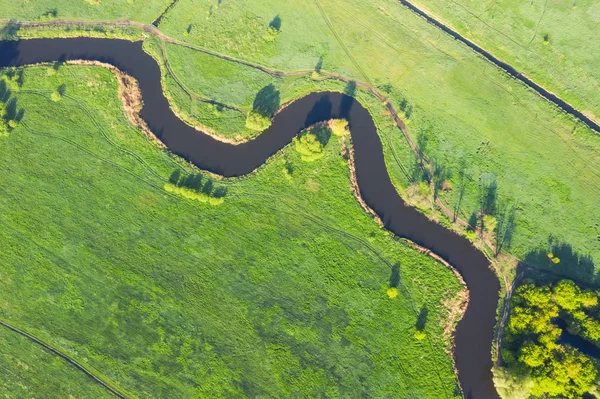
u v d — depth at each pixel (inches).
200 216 2466.8
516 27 2512.3
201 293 2407.7
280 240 2422.5
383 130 2488.9
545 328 2092.8
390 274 2351.1
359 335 2316.7
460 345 2267.5
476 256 2338.8
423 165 2438.5
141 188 2517.2
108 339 2409.0
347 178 2444.6
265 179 2479.1
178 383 2348.7
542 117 2433.6
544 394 2103.8
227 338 2364.7
